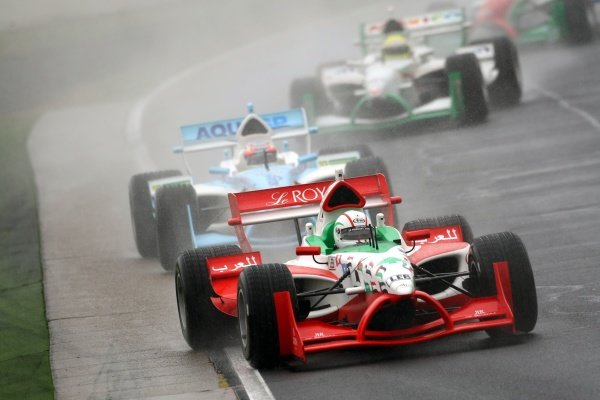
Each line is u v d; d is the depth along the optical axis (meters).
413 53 75.88
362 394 26.94
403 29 76.50
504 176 57.41
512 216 49.09
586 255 40.97
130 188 53.31
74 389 32.59
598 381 25.84
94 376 33.72
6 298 46.72
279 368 30.86
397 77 73.44
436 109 72.56
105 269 50.72
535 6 101.88
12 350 38.38
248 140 50.53
